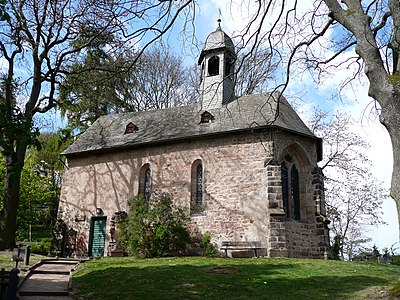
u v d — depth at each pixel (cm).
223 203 1916
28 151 3406
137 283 1150
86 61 2138
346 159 2909
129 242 1803
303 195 1978
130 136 2330
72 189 2378
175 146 2127
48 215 3109
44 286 1188
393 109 723
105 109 3244
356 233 3316
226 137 2006
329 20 922
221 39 2312
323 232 1877
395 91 728
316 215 1917
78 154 2403
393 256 2656
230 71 2312
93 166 2356
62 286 1196
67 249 2259
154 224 1802
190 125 2186
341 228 3172
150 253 1766
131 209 1906
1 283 873
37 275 1369
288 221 1869
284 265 1433
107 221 2202
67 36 2053
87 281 1228
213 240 1883
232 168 1947
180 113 2370
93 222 2261
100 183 2297
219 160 1989
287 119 2052
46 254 2341
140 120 2472
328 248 1864
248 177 1898
